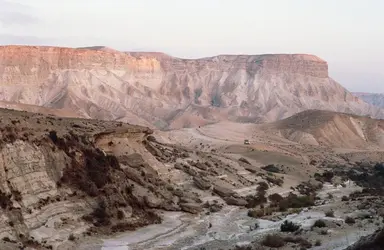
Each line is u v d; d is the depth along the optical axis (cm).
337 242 4409
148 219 6028
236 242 5081
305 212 6519
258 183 9838
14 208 4653
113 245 4912
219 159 10894
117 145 7769
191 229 5878
